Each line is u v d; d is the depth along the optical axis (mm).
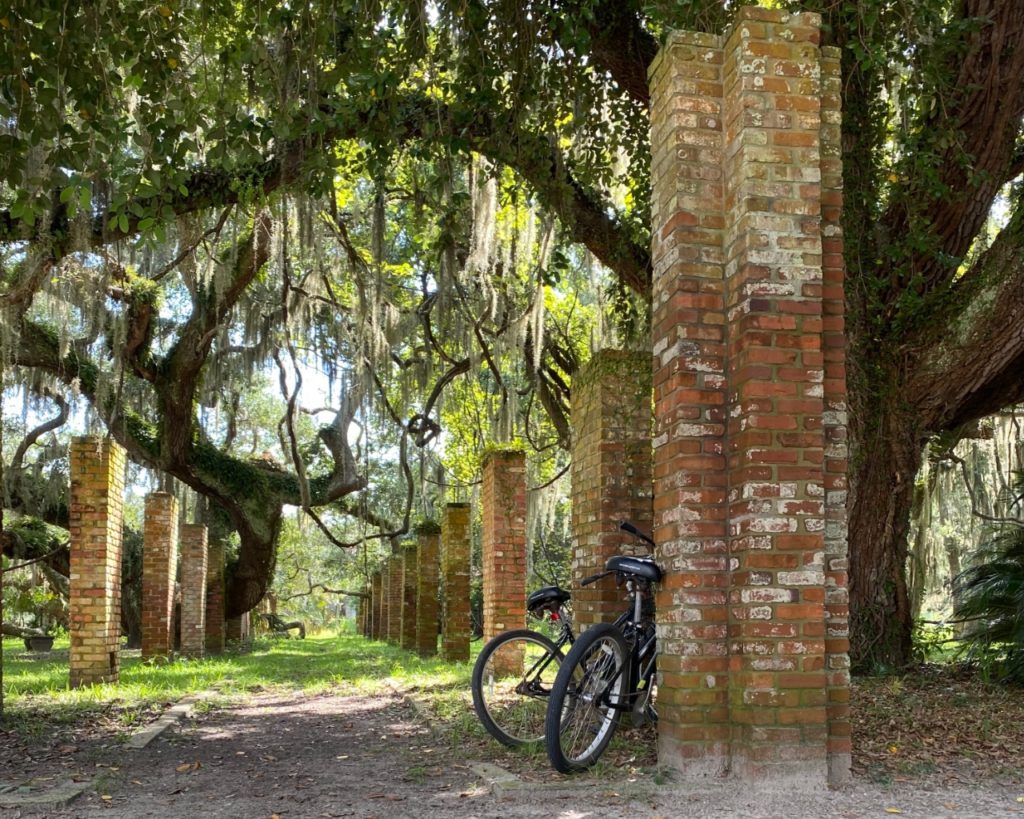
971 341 8117
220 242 16344
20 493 19688
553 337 14734
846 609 4848
